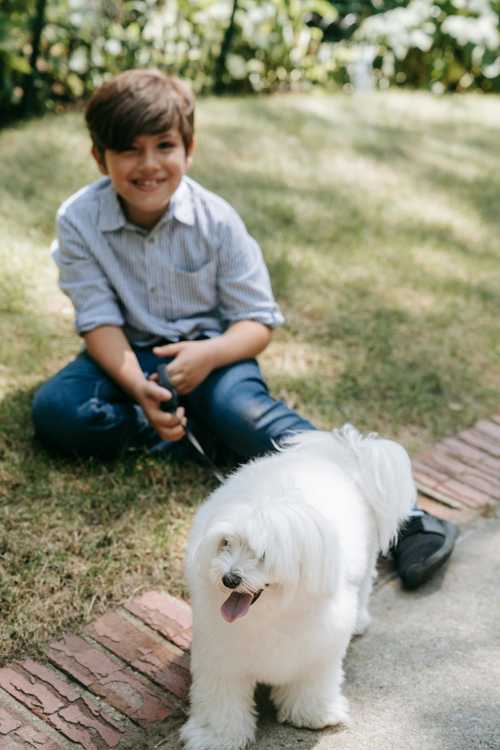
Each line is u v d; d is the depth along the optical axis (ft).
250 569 5.89
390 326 13.17
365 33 24.86
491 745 7.02
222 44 21.94
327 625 6.54
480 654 7.98
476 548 9.37
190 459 10.00
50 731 6.88
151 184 9.20
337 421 11.00
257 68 22.77
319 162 18.58
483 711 7.36
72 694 7.18
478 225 17.04
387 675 7.70
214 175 16.97
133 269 9.80
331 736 7.07
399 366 12.25
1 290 12.46
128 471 9.65
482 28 25.39
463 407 11.73
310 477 6.90
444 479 10.38
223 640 6.55
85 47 19.80
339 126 20.85
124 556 8.52
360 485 7.31
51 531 8.70
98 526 8.89
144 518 9.04
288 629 6.43
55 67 19.31
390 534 7.45
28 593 7.98
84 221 9.68
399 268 14.89
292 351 12.32
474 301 14.24
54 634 7.70
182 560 8.62
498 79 26.11
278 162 18.15
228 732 6.88
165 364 9.84
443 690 7.56
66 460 9.75
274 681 6.84
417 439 11.01
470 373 12.39
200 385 9.73
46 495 9.18
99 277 9.72
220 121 19.57
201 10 21.24
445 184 18.62
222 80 22.35
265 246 14.70
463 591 8.76
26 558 8.37
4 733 6.79
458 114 23.36
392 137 20.79
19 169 16.01
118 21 20.02
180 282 9.89
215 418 9.53
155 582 8.36
